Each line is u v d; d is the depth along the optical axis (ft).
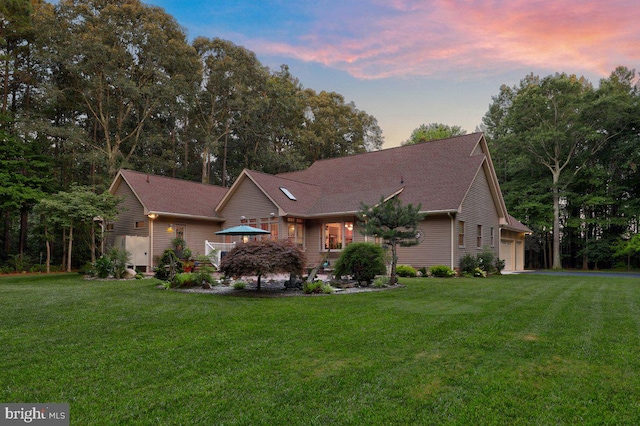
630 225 109.81
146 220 70.49
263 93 129.59
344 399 12.16
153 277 56.24
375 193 68.49
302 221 70.95
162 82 104.27
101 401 11.96
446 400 12.10
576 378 13.91
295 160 130.11
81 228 68.80
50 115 101.04
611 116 100.48
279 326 21.90
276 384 13.33
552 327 21.56
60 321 23.24
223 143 127.34
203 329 21.25
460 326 21.74
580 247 116.88
